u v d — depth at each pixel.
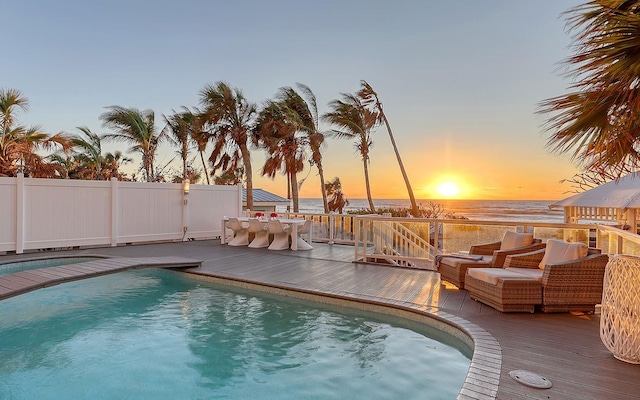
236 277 6.59
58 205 9.62
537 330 4.00
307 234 11.75
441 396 3.08
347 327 4.68
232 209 12.87
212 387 3.30
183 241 11.64
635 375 2.95
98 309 5.41
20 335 4.49
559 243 5.10
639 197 8.23
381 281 6.29
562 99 2.79
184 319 5.00
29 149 12.91
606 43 2.40
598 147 2.90
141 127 17.45
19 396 3.17
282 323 4.82
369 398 3.07
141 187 10.95
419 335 4.43
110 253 9.24
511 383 2.81
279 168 15.91
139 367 3.69
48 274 6.00
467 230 7.04
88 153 19.77
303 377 3.44
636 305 3.16
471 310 4.73
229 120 15.69
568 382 2.83
